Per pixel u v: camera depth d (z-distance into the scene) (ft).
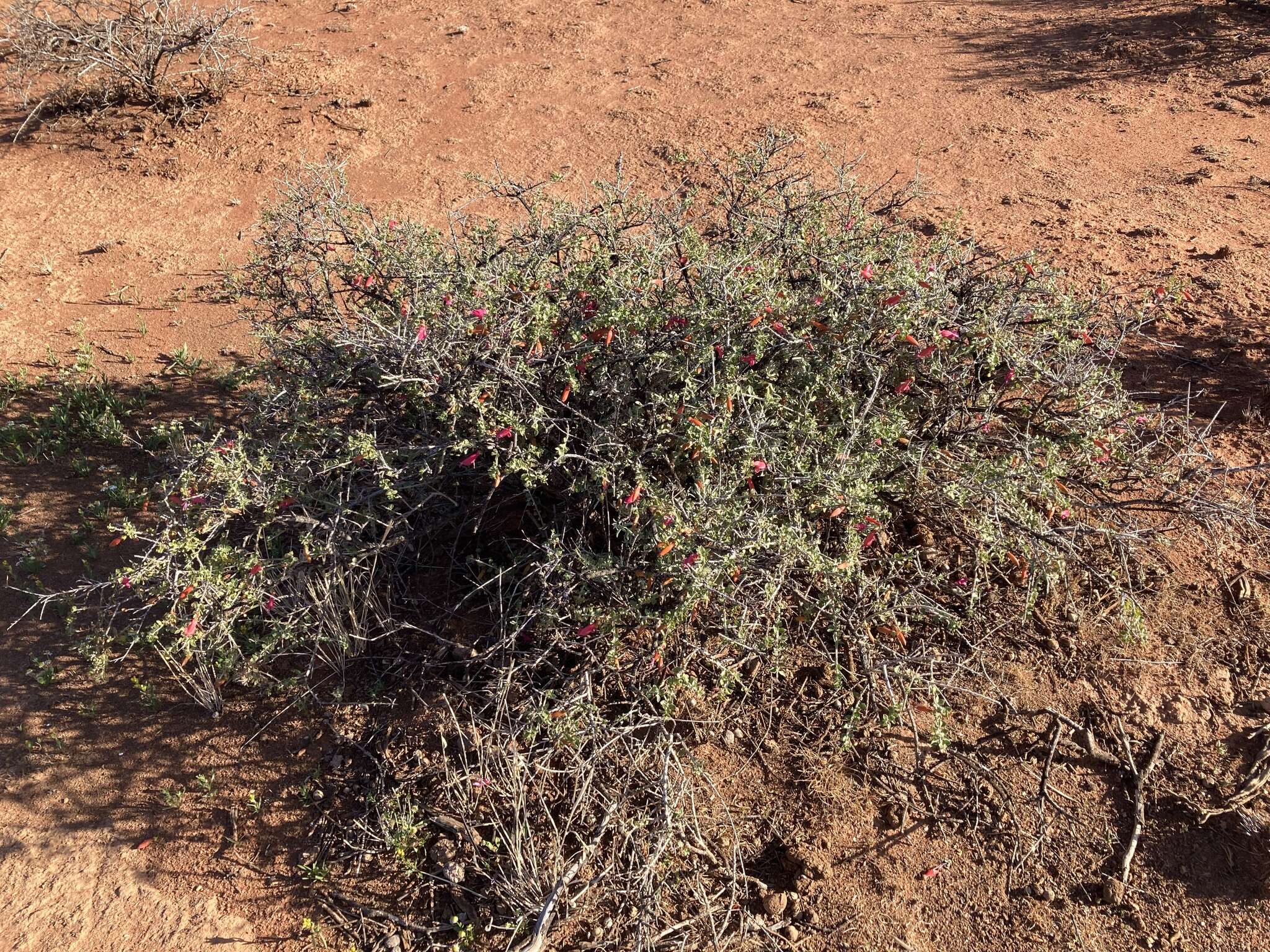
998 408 12.35
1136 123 22.90
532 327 11.58
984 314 11.71
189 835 11.00
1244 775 10.48
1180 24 26.81
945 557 12.30
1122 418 12.57
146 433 15.87
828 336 11.64
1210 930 9.56
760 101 24.88
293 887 10.52
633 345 11.38
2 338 18.03
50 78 26.03
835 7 30.01
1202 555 12.52
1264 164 20.74
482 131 24.27
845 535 10.98
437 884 10.34
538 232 13.48
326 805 11.05
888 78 25.79
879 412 11.57
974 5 29.53
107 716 12.03
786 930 9.94
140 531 14.07
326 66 27.09
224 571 11.62
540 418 11.12
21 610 13.15
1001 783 10.70
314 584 11.70
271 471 12.07
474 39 28.76
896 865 10.25
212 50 24.53
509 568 11.44
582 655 11.23
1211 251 18.16
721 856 10.37
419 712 11.52
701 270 12.24
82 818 11.19
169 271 19.84
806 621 11.18
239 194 22.16
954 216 19.88
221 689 12.10
